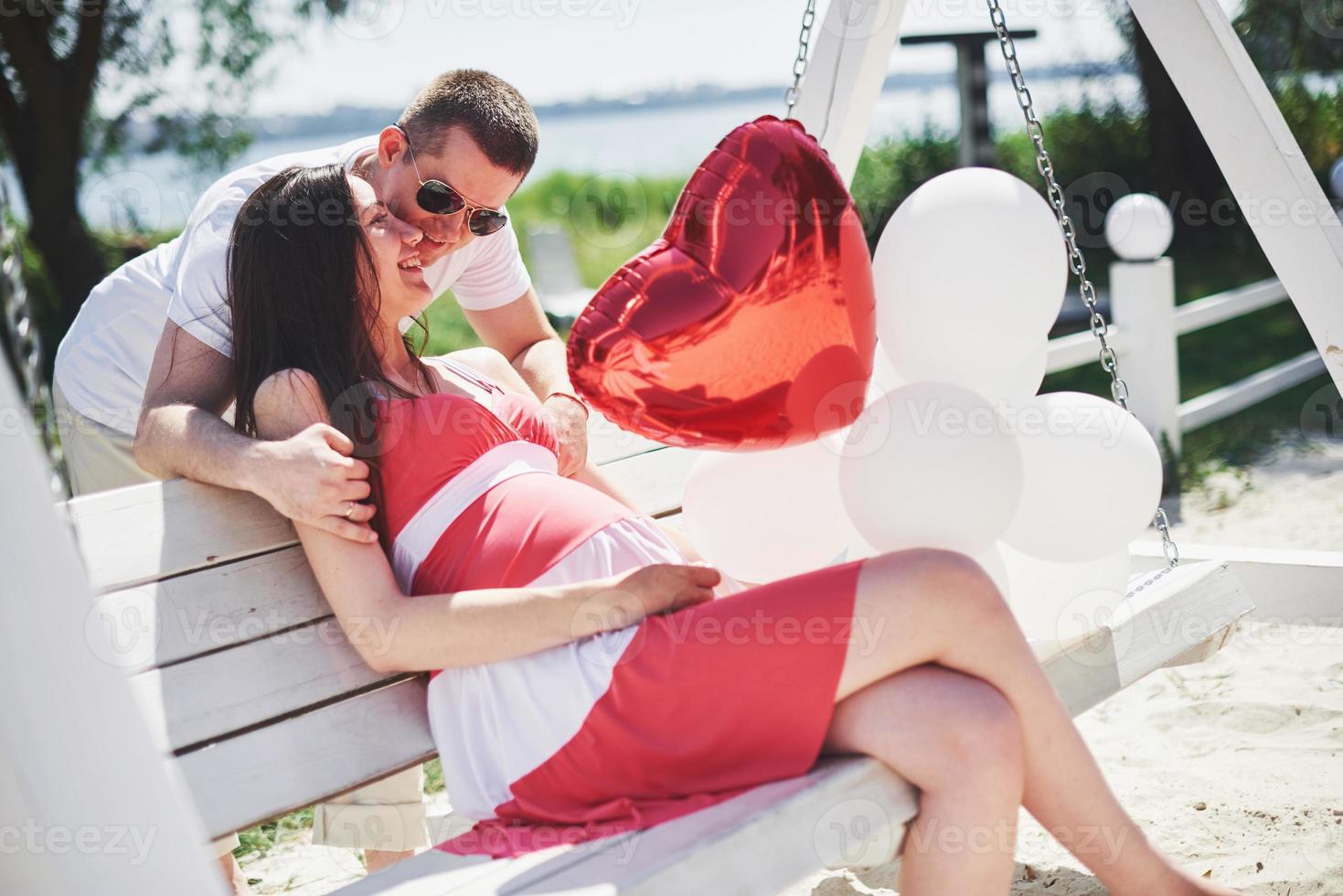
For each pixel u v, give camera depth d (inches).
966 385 84.7
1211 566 102.0
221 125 368.2
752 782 67.1
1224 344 328.5
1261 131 102.0
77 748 48.9
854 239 75.4
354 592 71.5
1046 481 85.7
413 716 78.6
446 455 78.1
